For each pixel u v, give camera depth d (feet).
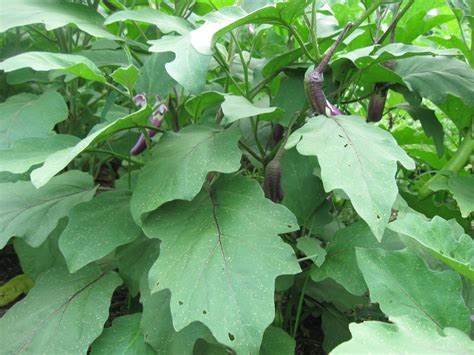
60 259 1.98
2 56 2.56
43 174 1.32
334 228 2.07
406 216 1.44
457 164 2.19
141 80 1.79
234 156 1.50
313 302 1.99
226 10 1.61
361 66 1.82
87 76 1.61
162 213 1.57
